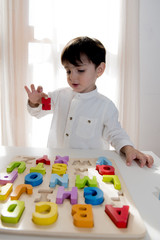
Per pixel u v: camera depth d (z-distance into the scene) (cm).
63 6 169
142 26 179
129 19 168
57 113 103
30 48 172
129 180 55
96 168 60
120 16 168
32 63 173
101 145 97
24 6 165
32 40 171
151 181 55
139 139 190
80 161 65
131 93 176
